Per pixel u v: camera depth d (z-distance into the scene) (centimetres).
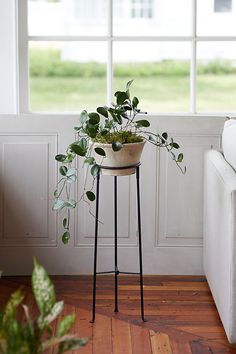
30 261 415
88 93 918
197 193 411
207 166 383
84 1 431
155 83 863
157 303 371
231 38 415
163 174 409
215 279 349
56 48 912
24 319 338
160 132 404
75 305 366
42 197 409
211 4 422
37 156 405
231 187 302
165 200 412
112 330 333
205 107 873
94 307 345
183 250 416
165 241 416
